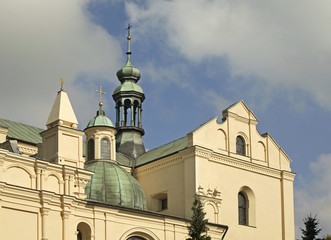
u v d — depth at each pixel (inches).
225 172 2425.0
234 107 2524.6
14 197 1823.3
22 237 1820.9
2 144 2022.6
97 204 1991.9
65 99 2053.4
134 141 2728.8
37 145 2330.2
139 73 2876.5
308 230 2488.9
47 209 1871.3
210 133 2413.9
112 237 2011.6
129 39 2915.8
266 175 2568.9
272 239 2519.7
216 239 2294.5
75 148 2005.4
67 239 1891.0
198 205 2113.7
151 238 2114.9
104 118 2413.9
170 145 2583.7
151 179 2471.7
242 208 2482.8
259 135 2593.5
